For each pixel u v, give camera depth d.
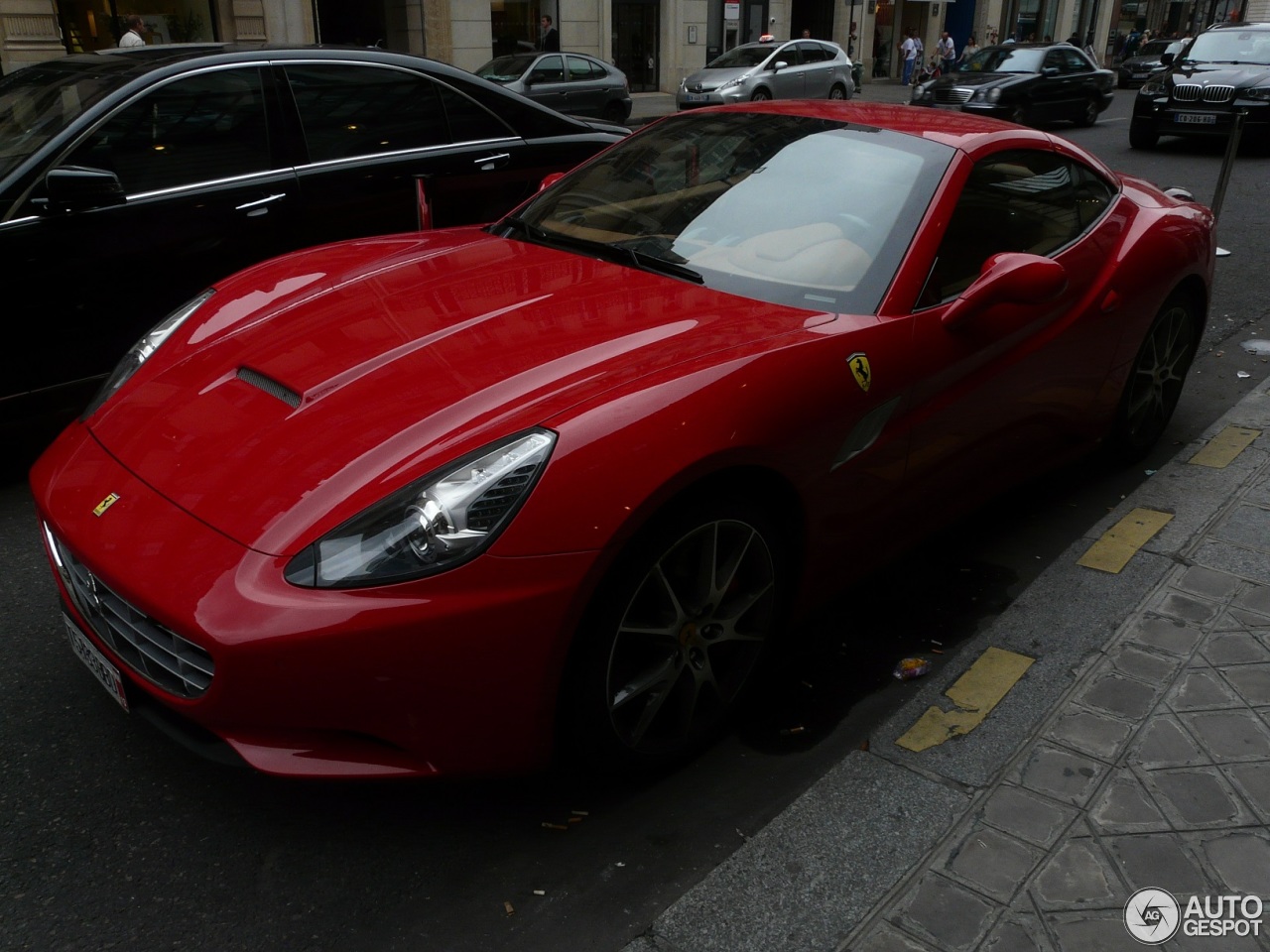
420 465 2.05
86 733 2.61
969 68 18.08
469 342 2.47
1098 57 44.59
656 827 2.33
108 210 4.12
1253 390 5.08
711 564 2.35
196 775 2.47
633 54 26.14
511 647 2.02
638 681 2.31
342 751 2.03
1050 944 1.95
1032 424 3.39
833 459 2.57
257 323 2.74
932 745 2.54
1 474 4.14
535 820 2.35
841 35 31.77
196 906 2.11
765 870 2.16
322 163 4.80
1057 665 2.86
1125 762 2.43
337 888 2.16
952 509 3.18
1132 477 4.17
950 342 2.86
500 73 17.39
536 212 3.46
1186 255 3.98
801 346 2.50
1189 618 3.02
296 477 2.09
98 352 4.18
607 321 2.57
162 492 2.17
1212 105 14.20
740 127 3.46
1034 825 2.24
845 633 3.10
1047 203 3.48
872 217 2.96
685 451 2.17
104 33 17.47
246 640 1.88
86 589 2.24
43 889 2.13
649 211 3.19
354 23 22.52
